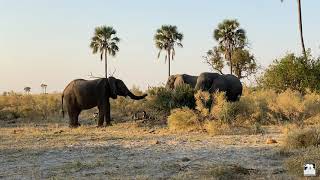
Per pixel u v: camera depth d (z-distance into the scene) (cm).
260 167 1182
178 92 2425
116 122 2594
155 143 1658
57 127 2475
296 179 1026
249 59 5588
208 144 1608
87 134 2027
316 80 3144
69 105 2509
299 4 3834
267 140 1596
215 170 1095
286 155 1327
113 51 5697
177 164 1230
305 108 2150
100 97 2452
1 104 3453
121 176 1121
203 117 2144
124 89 2523
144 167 1226
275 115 2284
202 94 2256
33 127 2489
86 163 1292
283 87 3228
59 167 1264
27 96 3638
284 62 3219
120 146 1612
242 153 1398
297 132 1457
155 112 2467
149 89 2573
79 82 2506
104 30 5684
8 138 1914
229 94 2745
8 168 1280
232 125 2059
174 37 5806
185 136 1873
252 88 3591
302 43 3822
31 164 1332
